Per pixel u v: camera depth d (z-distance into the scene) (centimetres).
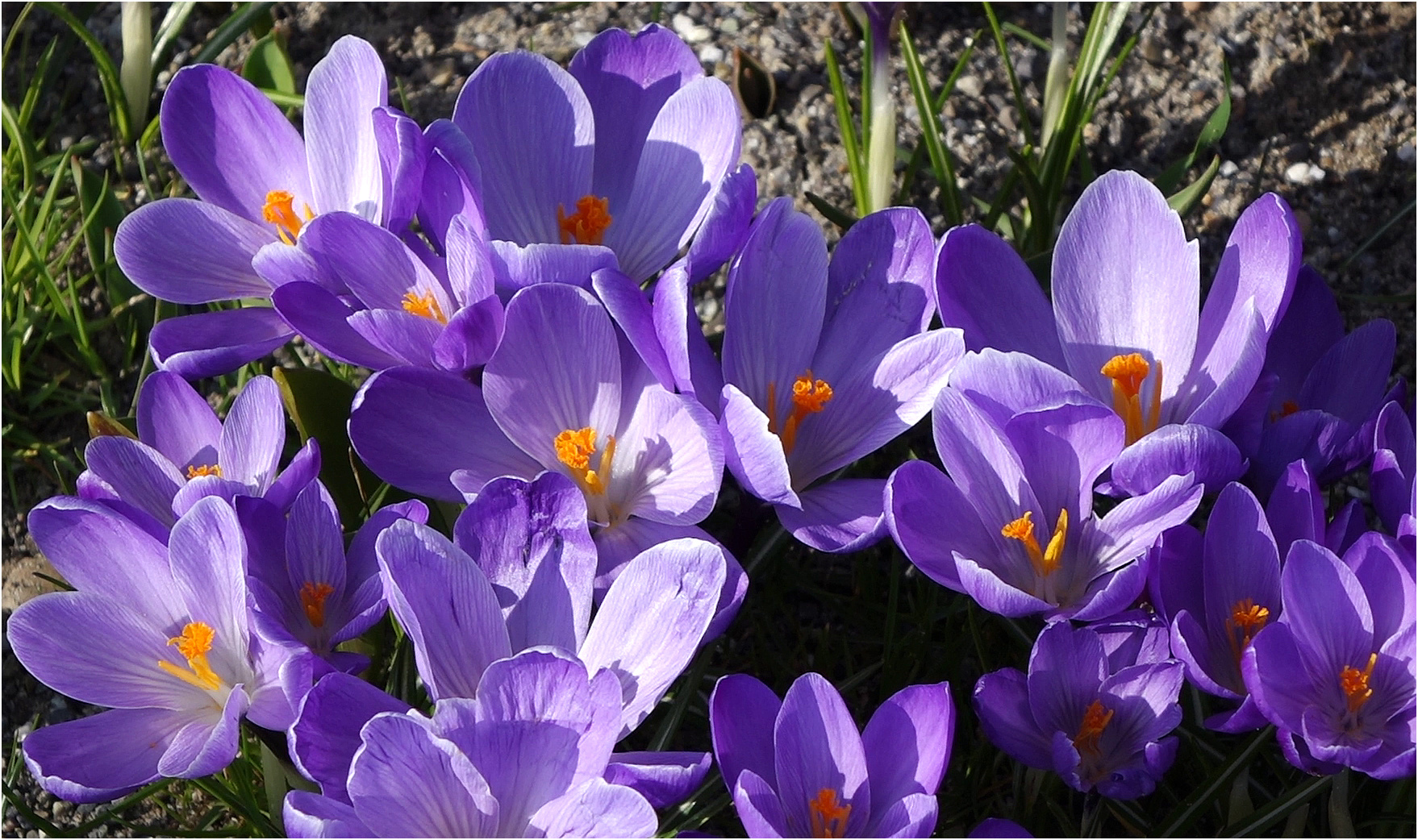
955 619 56
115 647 49
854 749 47
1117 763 49
